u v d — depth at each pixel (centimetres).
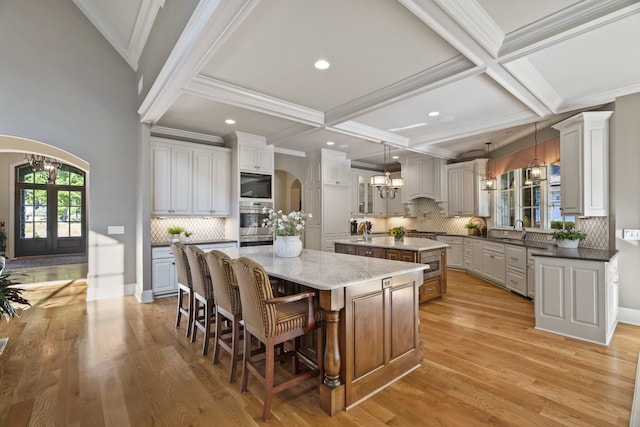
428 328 345
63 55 440
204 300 289
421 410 204
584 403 208
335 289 202
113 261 472
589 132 365
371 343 224
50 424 189
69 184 893
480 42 239
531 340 312
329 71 313
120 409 204
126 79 485
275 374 252
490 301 451
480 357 276
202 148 524
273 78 328
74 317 382
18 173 832
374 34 249
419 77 321
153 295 457
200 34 225
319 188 650
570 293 319
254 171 552
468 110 421
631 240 352
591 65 296
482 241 598
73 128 445
